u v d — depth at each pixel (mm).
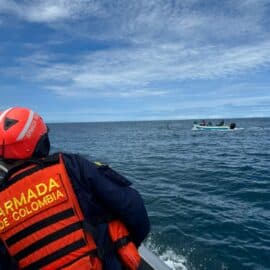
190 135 51156
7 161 1701
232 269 5605
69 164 1676
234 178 13500
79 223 1594
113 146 34188
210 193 10828
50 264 1553
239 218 8070
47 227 1574
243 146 30766
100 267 1612
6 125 1626
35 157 1708
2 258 1717
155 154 24828
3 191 1641
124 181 1732
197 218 8070
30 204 1599
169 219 8008
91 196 1649
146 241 6648
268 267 5691
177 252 6191
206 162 19359
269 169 16031
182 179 13609
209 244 6535
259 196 10305
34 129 1672
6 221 1621
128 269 1769
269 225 7578
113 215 1729
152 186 12141
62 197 1599
